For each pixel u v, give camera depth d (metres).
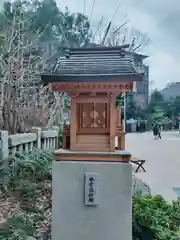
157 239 2.65
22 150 5.00
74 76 2.19
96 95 2.35
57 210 2.33
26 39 7.51
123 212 2.28
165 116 33.81
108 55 2.40
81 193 2.31
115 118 2.35
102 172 2.28
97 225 2.30
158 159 9.35
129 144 14.98
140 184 5.35
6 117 5.41
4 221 2.90
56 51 8.04
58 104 7.66
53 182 2.32
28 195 3.69
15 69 5.82
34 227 2.93
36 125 6.95
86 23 11.86
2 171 3.93
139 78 2.14
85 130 2.38
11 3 7.67
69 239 2.32
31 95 7.63
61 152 2.32
